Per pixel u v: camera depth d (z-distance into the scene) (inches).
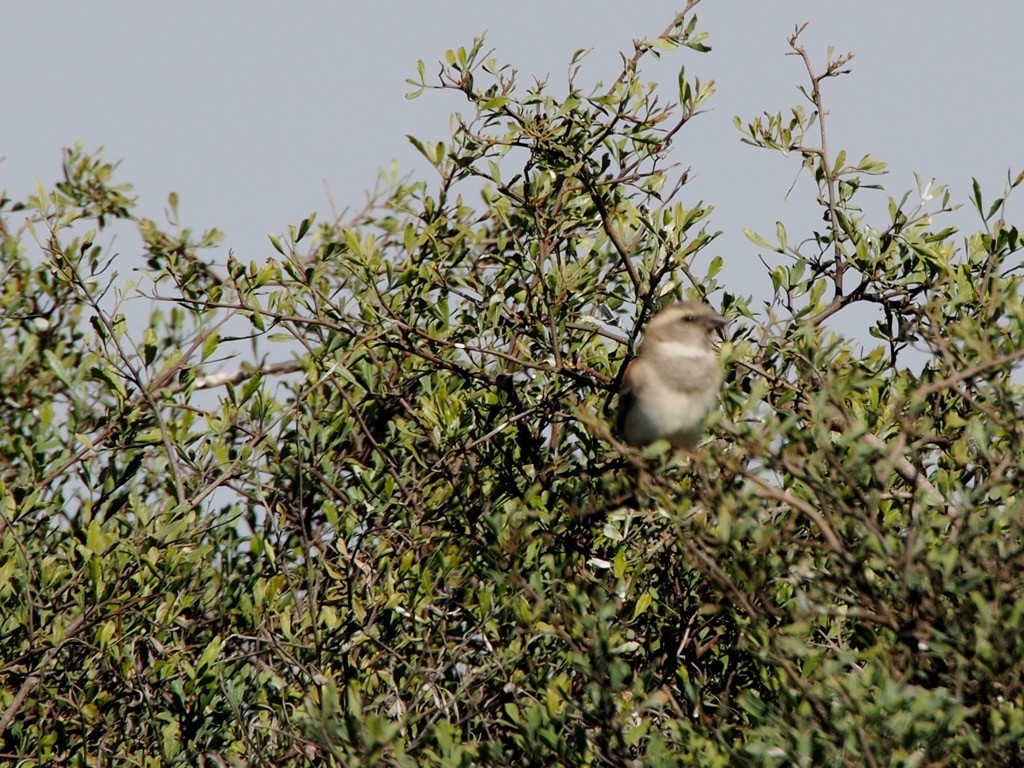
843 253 565.3
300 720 447.5
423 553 560.1
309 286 581.0
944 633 367.2
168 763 502.0
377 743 381.1
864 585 372.2
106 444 576.4
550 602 446.6
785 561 391.2
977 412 428.1
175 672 518.6
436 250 609.0
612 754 396.5
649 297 548.7
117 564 526.0
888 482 454.6
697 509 399.9
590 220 593.0
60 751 522.3
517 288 597.0
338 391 618.5
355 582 554.9
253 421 584.1
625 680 424.5
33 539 572.7
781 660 368.8
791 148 576.4
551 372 579.2
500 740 491.2
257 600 527.5
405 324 575.8
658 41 569.9
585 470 554.3
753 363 551.2
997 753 354.0
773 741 356.5
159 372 610.2
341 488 597.3
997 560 368.8
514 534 458.6
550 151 560.1
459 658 502.9
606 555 521.0
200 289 595.8
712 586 454.0
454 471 581.3
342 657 524.4
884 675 346.9
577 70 559.2
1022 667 348.8
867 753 336.5
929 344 442.3
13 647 541.6
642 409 540.4
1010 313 414.3
